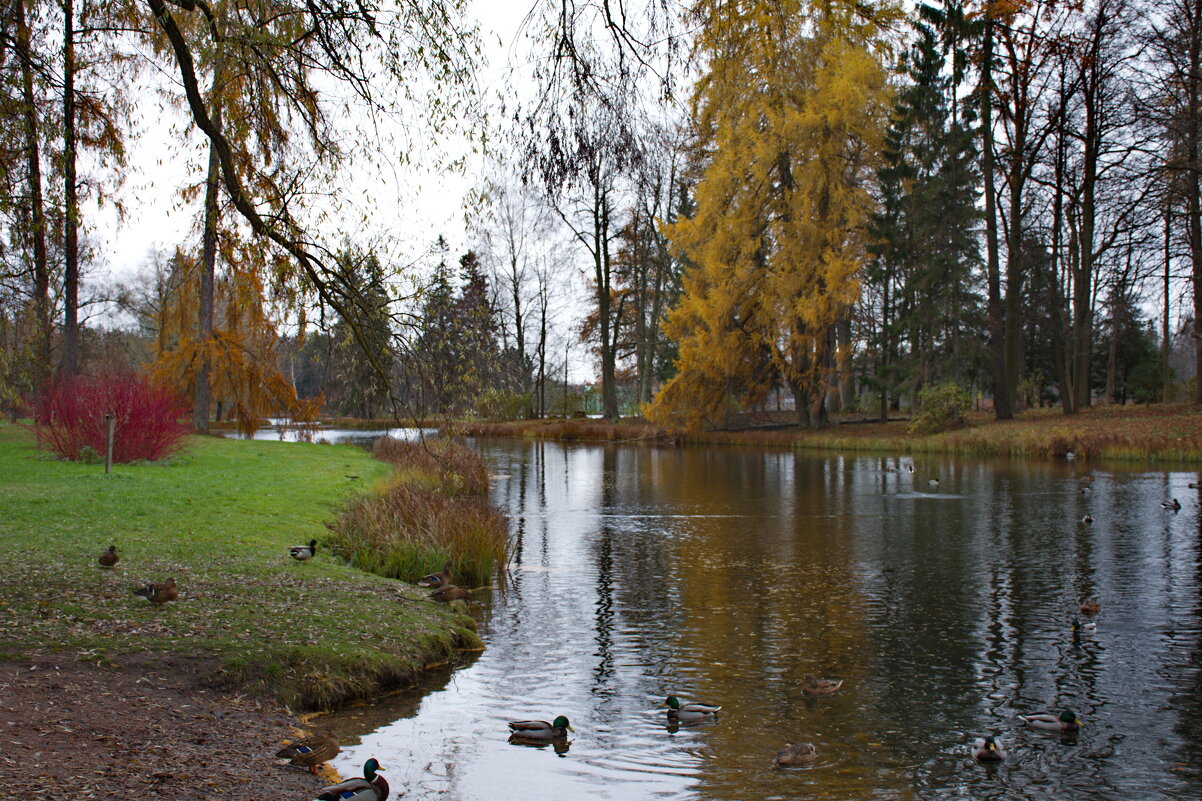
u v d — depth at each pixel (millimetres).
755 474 27750
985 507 19828
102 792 4516
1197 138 26906
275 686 6992
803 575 12742
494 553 13078
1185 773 6137
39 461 19438
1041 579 12391
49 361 9430
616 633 9594
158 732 5684
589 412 86875
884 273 39375
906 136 38844
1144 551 14398
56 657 6742
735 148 34094
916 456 33125
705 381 40188
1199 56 29375
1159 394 51250
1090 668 8453
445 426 8914
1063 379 37750
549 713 7133
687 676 8156
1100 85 32000
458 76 8359
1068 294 46031
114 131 9453
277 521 13570
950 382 38531
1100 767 6238
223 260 8836
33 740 5117
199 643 7449
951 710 7340
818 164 34250
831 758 6309
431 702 7328
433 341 8711
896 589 11789
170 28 7605
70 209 8695
